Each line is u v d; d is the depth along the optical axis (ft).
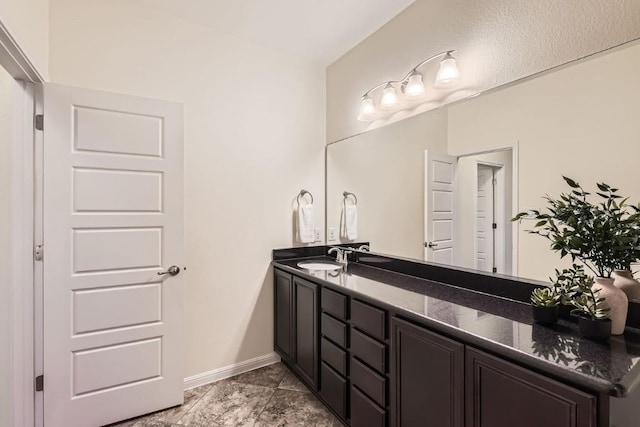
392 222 7.54
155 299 6.85
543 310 4.13
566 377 3.01
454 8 6.09
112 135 6.41
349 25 7.77
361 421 5.68
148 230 6.78
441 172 6.34
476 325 4.16
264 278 8.80
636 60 4.01
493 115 5.45
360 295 5.68
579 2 4.45
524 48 5.04
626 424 3.01
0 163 5.64
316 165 9.66
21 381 5.70
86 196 6.20
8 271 5.62
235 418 6.64
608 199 4.11
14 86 5.64
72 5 6.36
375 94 8.04
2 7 3.98
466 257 5.91
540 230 4.86
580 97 4.46
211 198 7.97
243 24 7.75
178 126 7.09
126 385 6.59
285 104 9.08
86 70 6.48
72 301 6.12
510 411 3.51
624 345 3.52
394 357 5.03
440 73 6.00
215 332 8.06
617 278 3.99
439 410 4.29
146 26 7.11
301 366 7.63
